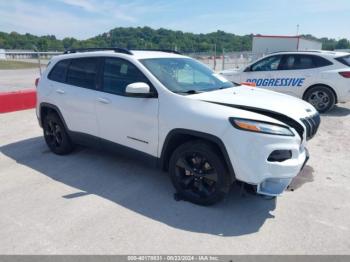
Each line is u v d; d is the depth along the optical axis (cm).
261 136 297
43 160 485
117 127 401
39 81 511
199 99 339
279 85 873
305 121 340
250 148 300
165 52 463
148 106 363
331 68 801
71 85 459
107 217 322
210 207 343
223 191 327
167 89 355
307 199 363
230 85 435
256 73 904
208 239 287
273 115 325
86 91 434
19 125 693
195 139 343
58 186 394
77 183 403
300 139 322
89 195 370
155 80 364
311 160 487
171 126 344
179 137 351
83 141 459
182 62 436
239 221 317
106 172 438
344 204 352
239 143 302
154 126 361
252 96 367
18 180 412
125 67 396
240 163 305
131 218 321
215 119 315
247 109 329
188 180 354
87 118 437
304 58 838
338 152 524
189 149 338
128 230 300
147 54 418
